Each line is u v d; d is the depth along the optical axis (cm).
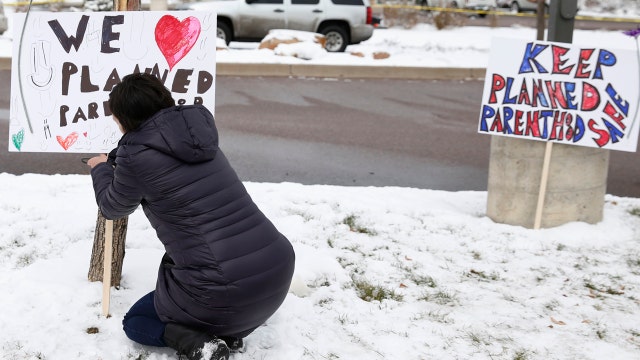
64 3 2156
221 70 1407
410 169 826
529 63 589
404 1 2831
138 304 351
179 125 304
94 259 427
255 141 910
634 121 582
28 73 402
